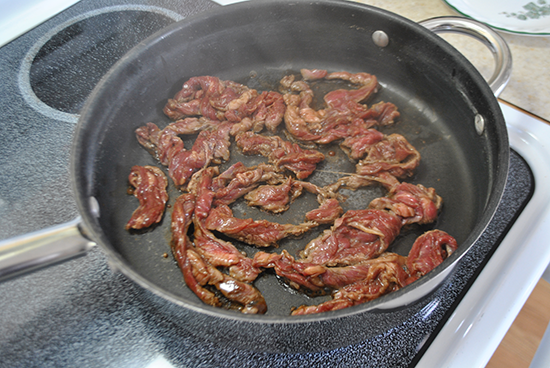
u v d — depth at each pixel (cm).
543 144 51
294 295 46
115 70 50
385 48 56
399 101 58
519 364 53
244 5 54
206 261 48
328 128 56
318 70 60
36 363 42
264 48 59
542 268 45
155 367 41
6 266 37
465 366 41
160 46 53
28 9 62
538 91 55
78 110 54
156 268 47
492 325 43
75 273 45
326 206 50
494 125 47
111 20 62
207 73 59
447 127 55
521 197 49
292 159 53
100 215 47
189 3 62
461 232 49
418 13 62
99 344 42
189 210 50
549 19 58
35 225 48
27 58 58
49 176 50
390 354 42
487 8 60
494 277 45
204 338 42
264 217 51
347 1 54
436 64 53
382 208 50
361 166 53
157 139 54
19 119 54
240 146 55
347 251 48
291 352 42
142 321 43
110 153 50
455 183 52
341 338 41
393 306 39
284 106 57
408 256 47
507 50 49
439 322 43
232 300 46
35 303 44
